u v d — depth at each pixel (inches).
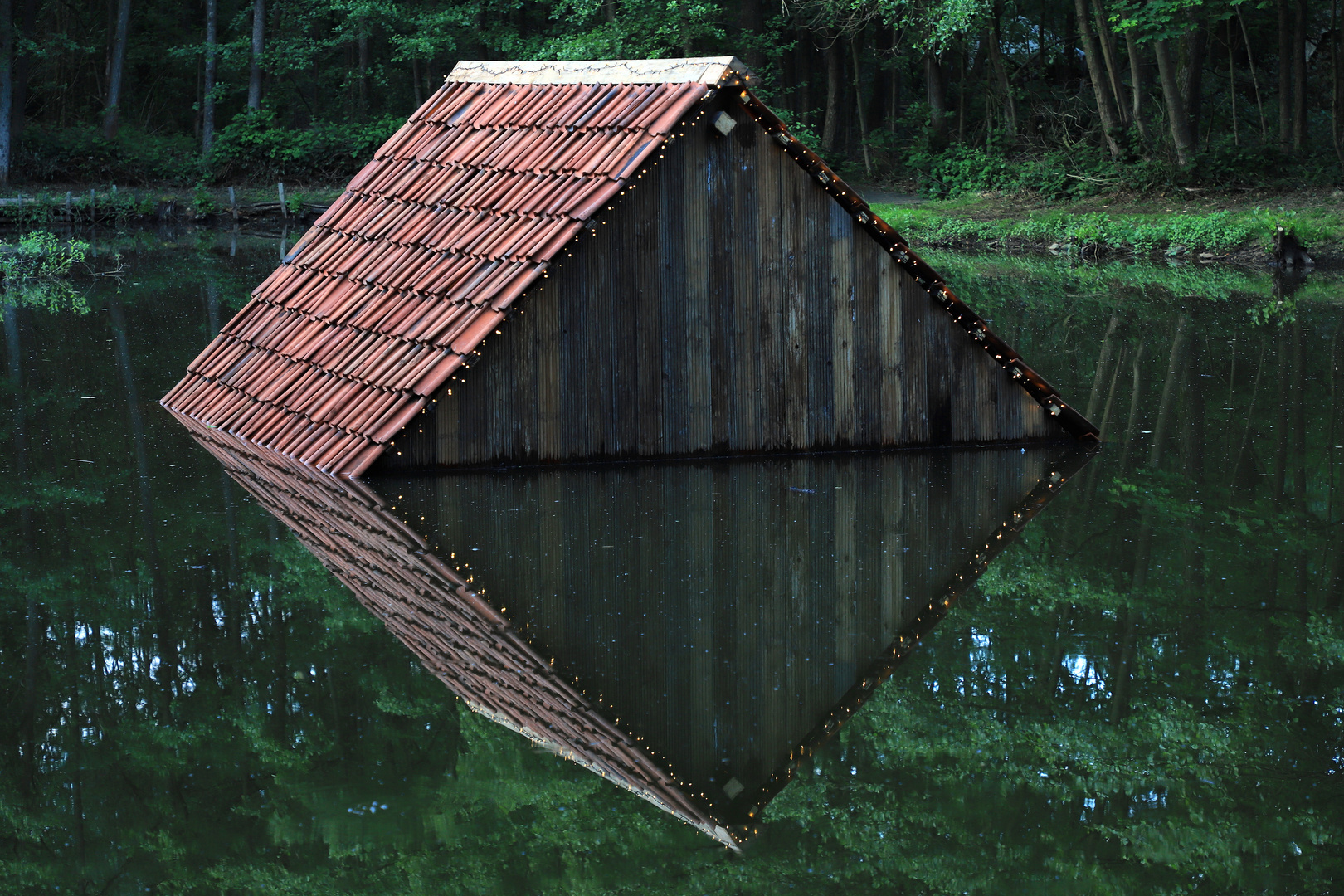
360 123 1854.1
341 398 437.1
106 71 1939.0
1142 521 371.2
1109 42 1439.5
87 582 313.6
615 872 192.5
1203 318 774.5
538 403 428.8
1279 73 1456.7
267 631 283.0
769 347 451.5
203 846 202.2
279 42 1775.3
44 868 193.9
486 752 229.8
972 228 1264.8
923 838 202.2
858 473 428.5
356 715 243.0
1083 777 223.9
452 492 396.2
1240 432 482.9
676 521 367.6
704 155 435.2
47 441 454.6
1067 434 482.9
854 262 457.4
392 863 195.6
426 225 475.2
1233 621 295.9
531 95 498.3
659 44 1557.6
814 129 1968.5
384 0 1780.3
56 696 253.9
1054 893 186.7
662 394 442.3
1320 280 960.3
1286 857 198.5
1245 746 237.1
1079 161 1453.0
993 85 1744.6
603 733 237.6
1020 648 278.2
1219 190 1306.6
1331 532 361.1
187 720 243.4
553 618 291.0
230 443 454.3
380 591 307.6
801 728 240.8
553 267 420.5
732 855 197.0
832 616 294.0
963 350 472.7
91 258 1117.7
